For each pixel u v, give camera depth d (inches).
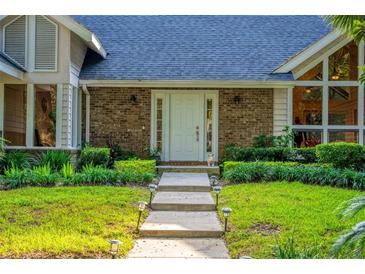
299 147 587.5
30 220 301.3
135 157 573.9
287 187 410.6
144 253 251.6
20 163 502.0
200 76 581.6
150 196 374.3
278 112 592.1
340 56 584.1
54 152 514.3
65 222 297.9
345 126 586.2
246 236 276.2
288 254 217.8
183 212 350.9
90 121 597.3
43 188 404.5
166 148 608.7
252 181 454.3
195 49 634.8
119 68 596.7
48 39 536.7
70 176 445.4
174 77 579.8
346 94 586.9
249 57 618.8
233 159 557.0
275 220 299.7
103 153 521.7
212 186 443.8
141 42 649.6
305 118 590.2
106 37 660.1
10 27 539.5
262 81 573.3
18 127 561.6
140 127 600.4
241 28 682.2
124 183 446.6
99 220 303.4
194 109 610.2
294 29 679.1
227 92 601.3
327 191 390.9
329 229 281.1
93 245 251.4
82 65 601.9
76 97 570.3
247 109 597.9
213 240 281.7
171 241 279.1
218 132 600.4
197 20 700.7
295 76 582.9
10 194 375.6
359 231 185.9
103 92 599.8
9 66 491.8
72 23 525.0
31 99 536.4
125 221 306.0
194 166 557.6
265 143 583.2
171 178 486.3
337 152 481.7
